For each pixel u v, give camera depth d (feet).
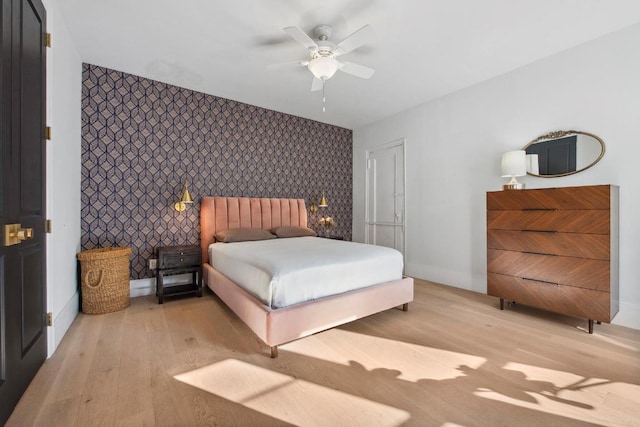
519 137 9.94
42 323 5.74
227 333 7.34
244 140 13.07
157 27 7.68
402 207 14.30
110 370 5.52
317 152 15.66
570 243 7.60
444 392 4.96
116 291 8.87
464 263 11.65
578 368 5.70
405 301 8.78
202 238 11.61
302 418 4.31
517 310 9.14
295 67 9.75
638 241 7.58
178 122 11.29
